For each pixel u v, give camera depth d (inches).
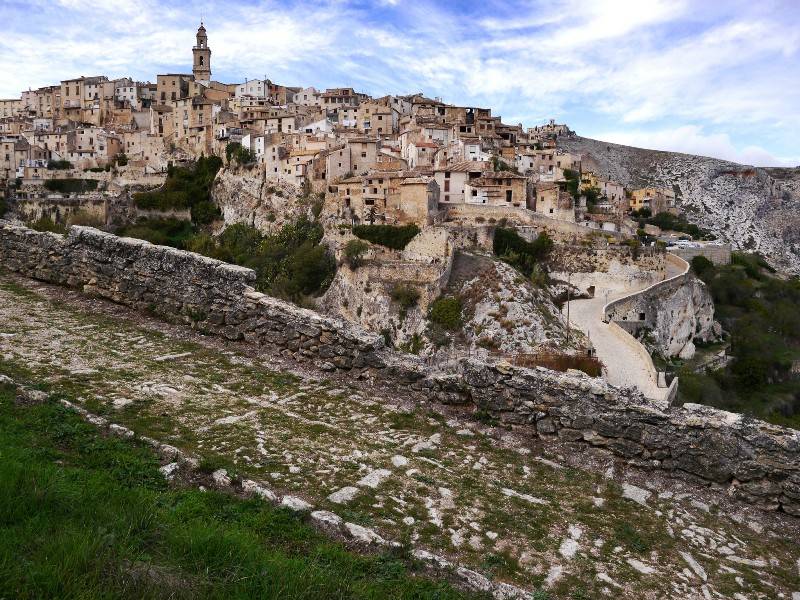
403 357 561.0
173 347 572.7
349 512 333.4
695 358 2741.1
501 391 494.0
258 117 5334.6
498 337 2337.6
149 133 5767.7
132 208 4483.3
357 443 425.1
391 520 334.0
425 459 417.4
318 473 373.4
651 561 334.6
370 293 2669.8
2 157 5334.6
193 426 413.7
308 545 294.5
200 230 4453.7
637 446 448.5
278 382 520.1
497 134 5334.6
